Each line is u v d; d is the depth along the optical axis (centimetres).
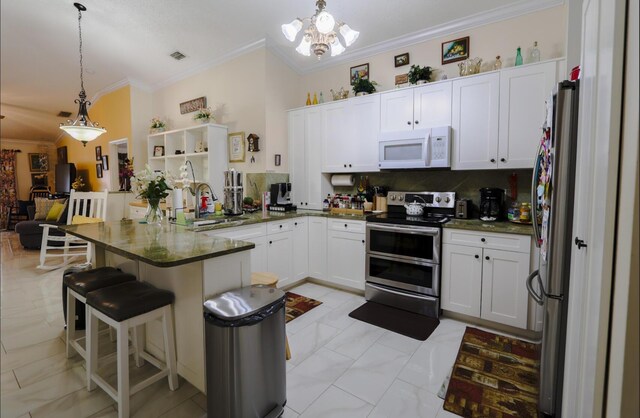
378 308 302
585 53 125
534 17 279
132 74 515
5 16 380
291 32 233
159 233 224
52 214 570
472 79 280
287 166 416
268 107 388
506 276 247
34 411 170
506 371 204
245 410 150
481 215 288
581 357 108
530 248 236
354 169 356
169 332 183
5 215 835
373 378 199
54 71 514
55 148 920
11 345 237
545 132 163
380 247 308
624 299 68
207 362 154
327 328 263
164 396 181
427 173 339
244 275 188
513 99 263
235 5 323
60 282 383
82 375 201
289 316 285
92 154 682
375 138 339
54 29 400
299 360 218
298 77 433
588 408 92
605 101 88
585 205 112
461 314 275
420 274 286
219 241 194
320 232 358
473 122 282
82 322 255
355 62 387
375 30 336
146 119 556
